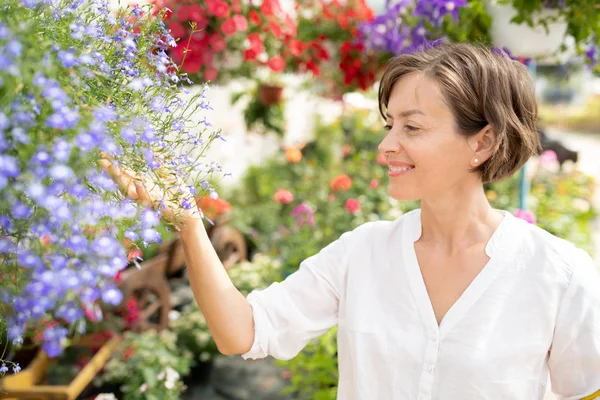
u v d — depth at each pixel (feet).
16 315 2.76
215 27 8.99
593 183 18.54
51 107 2.55
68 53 2.69
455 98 3.76
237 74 10.35
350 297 4.21
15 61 2.40
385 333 4.00
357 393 4.05
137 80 3.00
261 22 9.63
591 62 8.96
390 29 9.64
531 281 3.86
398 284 4.09
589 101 47.78
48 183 2.67
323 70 11.76
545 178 16.97
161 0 8.77
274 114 13.34
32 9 2.84
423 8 8.22
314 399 8.58
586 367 3.79
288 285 4.34
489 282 3.88
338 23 11.25
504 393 3.74
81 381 8.36
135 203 3.15
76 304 2.63
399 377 3.92
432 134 3.82
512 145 4.05
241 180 19.49
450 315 3.86
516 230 4.01
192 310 12.22
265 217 17.62
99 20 3.41
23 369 8.50
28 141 2.39
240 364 12.07
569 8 7.72
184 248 3.85
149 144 3.21
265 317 4.16
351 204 14.11
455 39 8.28
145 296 10.78
